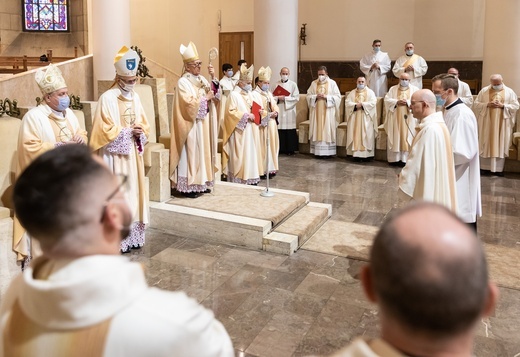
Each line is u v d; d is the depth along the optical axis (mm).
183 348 1006
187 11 14898
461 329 852
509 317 3709
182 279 4273
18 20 15891
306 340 3342
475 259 848
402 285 849
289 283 4219
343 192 7277
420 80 10312
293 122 10180
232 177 7168
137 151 4828
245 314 3682
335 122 9914
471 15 12531
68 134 4199
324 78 9914
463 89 8969
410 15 13109
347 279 4312
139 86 6117
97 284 980
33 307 1004
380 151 9875
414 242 863
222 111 8008
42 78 4043
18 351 1018
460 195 4312
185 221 5312
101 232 1099
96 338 980
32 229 1070
